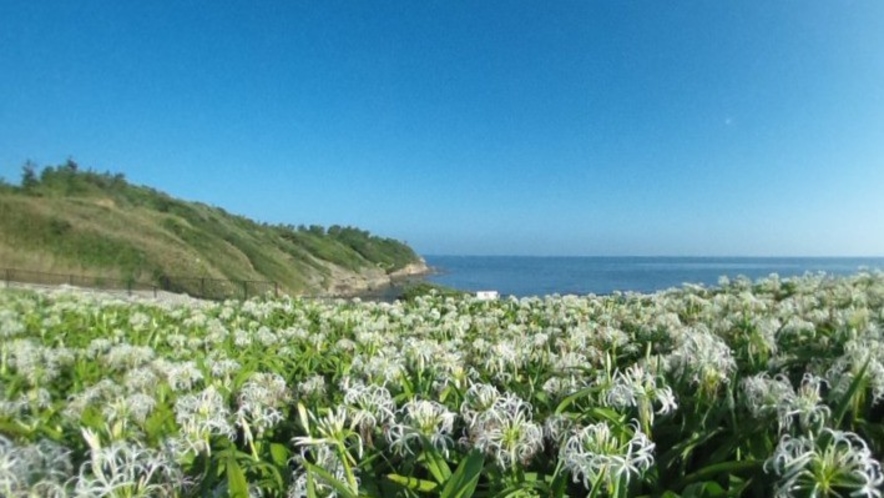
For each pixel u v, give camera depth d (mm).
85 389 3766
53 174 50594
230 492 1838
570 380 2973
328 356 5234
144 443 2475
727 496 1809
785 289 7727
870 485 1558
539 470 2186
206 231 57531
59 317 8133
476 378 3396
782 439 1755
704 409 2438
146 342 6457
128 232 38156
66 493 1807
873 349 2551
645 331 4898
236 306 10609
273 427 2758
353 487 1916
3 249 26984
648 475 2016
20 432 2801
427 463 2064
